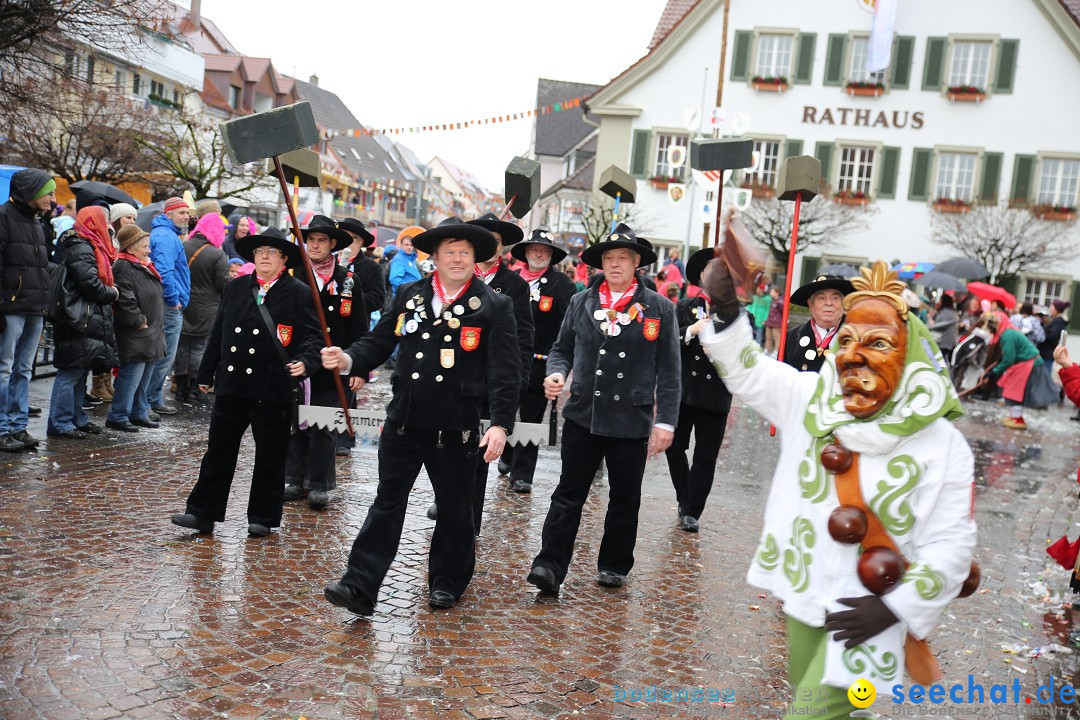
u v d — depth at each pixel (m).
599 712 4.04
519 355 5.09
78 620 4.43
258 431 5.92
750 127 32.47
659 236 32.78
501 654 4.56
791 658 3.22
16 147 19.62
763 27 32.16
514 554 6.26
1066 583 6.64
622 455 5.59
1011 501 9.58
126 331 8.57
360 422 5.49
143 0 13.80
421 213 74.81
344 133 23.00
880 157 31.91
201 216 10.87
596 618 5.19
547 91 51.19
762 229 30.84
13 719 3.49
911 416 2.98
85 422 8.45
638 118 32.97
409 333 4.97
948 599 2.95
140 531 5.85
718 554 6.63
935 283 25.25
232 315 5.88
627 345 5.54
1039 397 15.87
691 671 4.57
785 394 3.24
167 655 4.16
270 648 4.35
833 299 6.42
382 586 5.39
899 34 31.70
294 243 5.92
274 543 5.93
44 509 6.07
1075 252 30.80
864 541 3.03
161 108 26.08
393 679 4.16
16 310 7.34
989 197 31.39
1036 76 31.14
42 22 11.79
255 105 44.88
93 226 8.12
